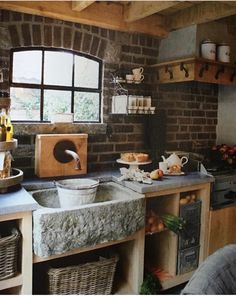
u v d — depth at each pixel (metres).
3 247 1.67
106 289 2.17
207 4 2.40
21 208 1.67
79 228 1.80
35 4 2.17
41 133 2.36
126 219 1.99
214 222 2.62
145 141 2.93
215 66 2.67
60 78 2.52
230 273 1.14
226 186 2.69
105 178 2.43
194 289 1.02
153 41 2.90
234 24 2.86
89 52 2.55
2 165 1.86
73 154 2.21
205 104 3.31
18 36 2.23
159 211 2.60
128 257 2.35
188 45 2.65
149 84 2.90
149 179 2.34
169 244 2.50
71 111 2.59
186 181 2.38
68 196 1.98
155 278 2.36
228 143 3.35
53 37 2.37
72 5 2.29
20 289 1.80
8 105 1.92
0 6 2.09
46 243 1.71
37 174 2.32
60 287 1.99
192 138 3.24
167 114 3.02
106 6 2.47
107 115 2.69
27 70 2.37
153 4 2.23
